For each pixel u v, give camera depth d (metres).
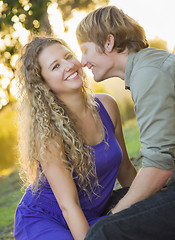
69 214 1.91
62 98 2.12
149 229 1.60
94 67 1.99
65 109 2.10
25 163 2.17
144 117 1.73
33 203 2.13
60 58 2.04
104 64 1.94
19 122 2.19
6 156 9.53
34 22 5.44
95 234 1.58
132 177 2.48
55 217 2.07
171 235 1.63
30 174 2.16
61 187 1.95
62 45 2.10
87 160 2.08
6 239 3.94
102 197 2.18
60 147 2.00
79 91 2.10
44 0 5.42
